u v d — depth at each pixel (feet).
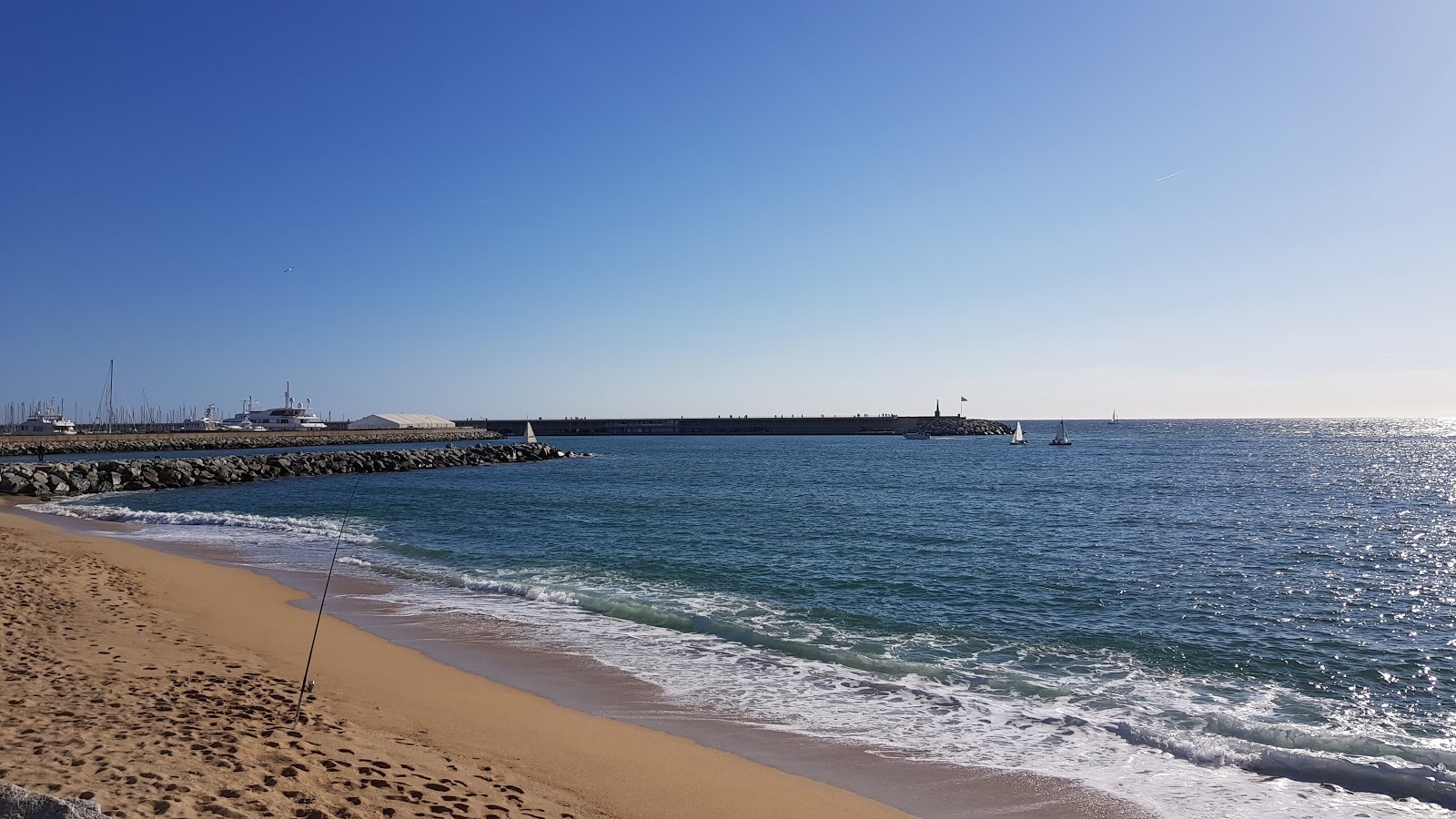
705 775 26.53
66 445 263.29
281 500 136.05
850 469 217.56
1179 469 214.69
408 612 51.34
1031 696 37.01
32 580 49.44
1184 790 26.43
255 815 18.21
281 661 37.01
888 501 127.24
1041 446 393.29
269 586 58.03
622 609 52.95
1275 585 63.10
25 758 20.31
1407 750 30.19
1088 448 368.89
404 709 31.45
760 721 32.73
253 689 30.86
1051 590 61.16
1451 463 245.65
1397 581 65.05
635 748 28.86
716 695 35.94
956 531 93.35
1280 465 233.96
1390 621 52.19
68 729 23.17
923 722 32.94
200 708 26.94
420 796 21.22
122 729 23.52
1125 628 50.19
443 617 49.98
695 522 101.60
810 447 399.03
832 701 35.50
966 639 47.55
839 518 105.70
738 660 41.86
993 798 25.57
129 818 16.96
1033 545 82.48
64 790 18.19
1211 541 85.61
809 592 60.13
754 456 302.66
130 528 94.22
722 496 137.49
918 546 81.76
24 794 14.89
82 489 149.48
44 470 147.13
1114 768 28.19
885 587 62.08
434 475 198.59
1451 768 28.73
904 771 27.66
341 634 44.27
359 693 33.06
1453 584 63.62
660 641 45.44
